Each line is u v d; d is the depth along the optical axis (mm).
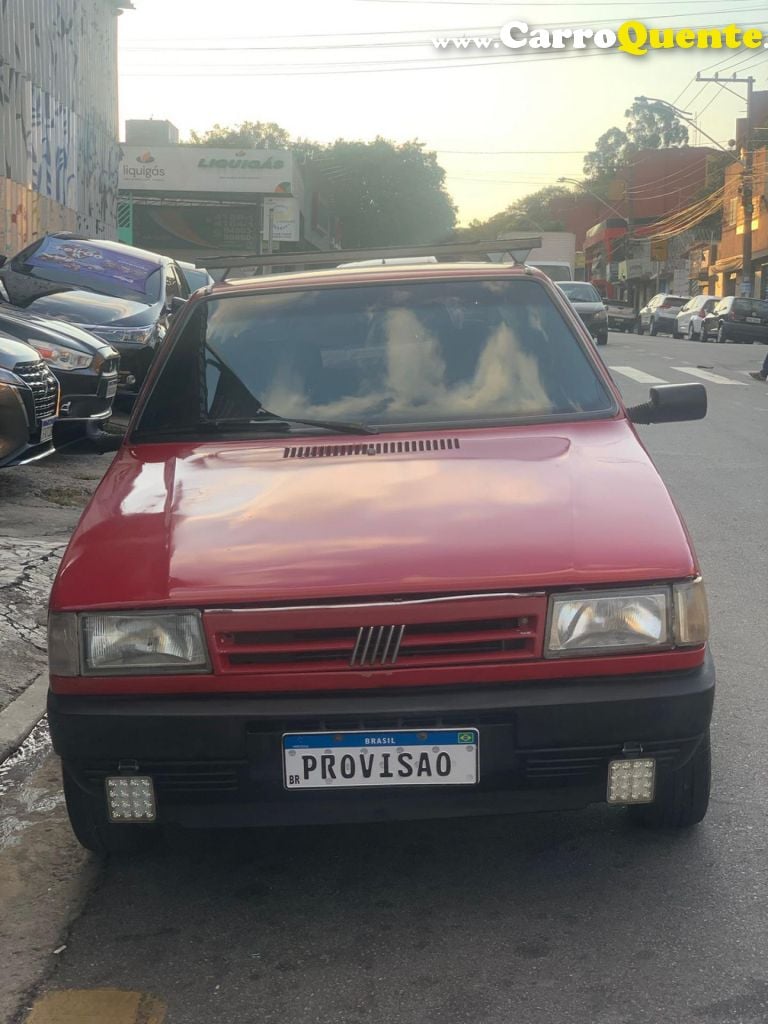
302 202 60625
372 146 73750
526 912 3166
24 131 21297
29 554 6777
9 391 7961
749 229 44000
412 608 2943
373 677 2953
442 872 3412
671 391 4438
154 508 3457
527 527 3164
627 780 3016
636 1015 2691
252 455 3832
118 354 10492
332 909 3227
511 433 3930
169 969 2957
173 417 4145
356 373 4215
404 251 5742
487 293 4477
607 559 3031
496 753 2982
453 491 3404
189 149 54781
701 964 2889
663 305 44469
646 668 2998
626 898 3213
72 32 24688
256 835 3693
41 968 2984
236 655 2990
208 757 2969
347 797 3027
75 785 3332
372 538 3145
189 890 3373
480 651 2977
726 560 7031
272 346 4324
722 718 4500
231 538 3215
